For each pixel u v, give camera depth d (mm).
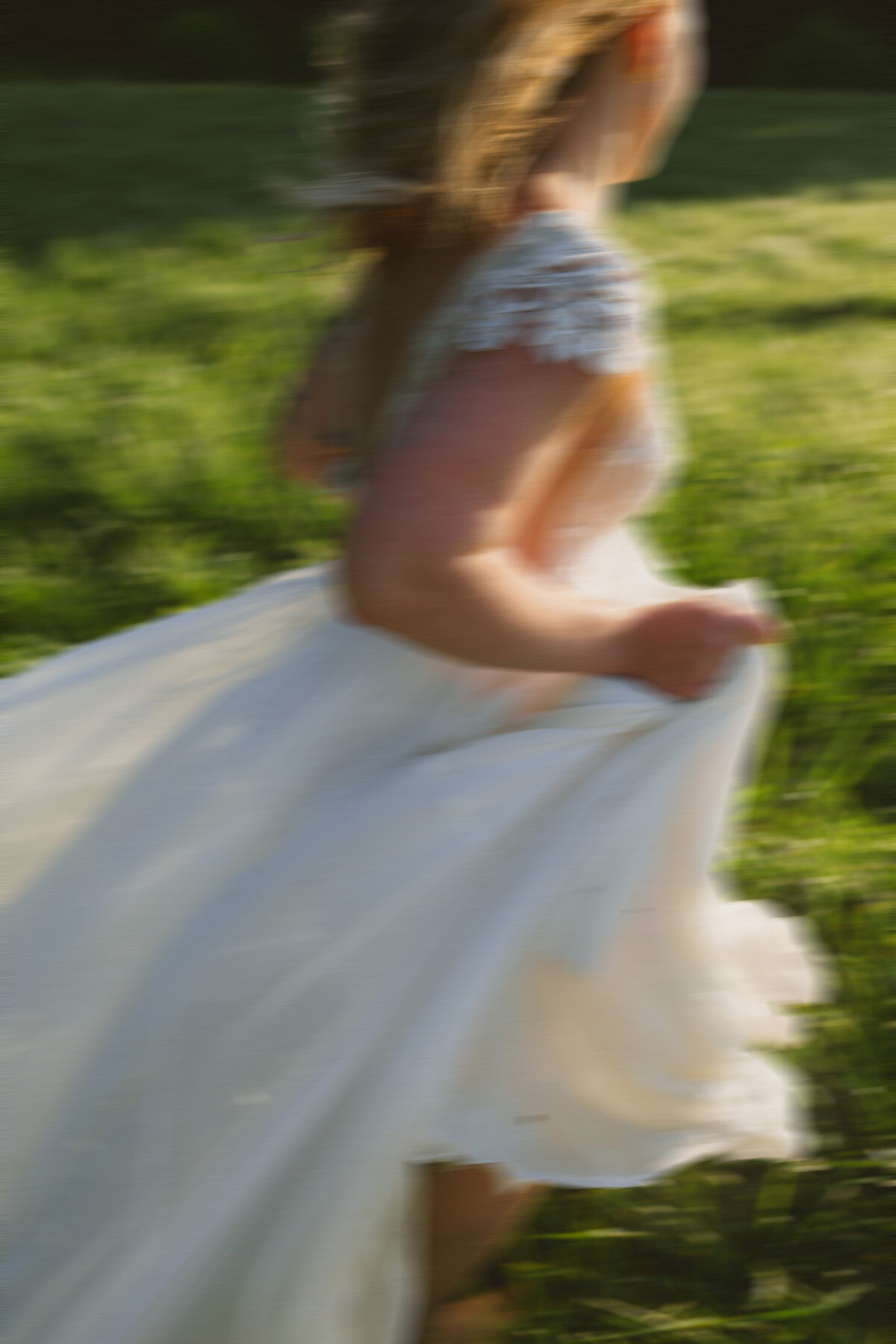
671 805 1597
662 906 1653
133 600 3758
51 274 7258
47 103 11766
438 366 1412
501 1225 1818
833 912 2594
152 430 4926
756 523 4027
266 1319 1522
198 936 1528
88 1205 1537
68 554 4008
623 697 1565
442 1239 1799
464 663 1466
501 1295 1923
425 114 1405
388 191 1426
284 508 4168
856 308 6801
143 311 6559
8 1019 1581
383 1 1424
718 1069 1783
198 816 1606
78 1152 1547
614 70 1484
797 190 9516
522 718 1619
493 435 1367
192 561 3939
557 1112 1665
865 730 3158
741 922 2078
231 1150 1506
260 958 1497
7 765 1725
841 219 8641
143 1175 1522
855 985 2426
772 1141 1900
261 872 1530
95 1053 1575
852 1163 2096
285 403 1909
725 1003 1755
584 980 1606
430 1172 1748
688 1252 2002
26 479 4418
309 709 1618
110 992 1591
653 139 1578
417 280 1486
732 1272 1983
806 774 3051
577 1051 1659
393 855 1510
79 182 9273
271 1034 1499
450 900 1521
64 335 6227
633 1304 1946
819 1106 2238
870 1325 1914
